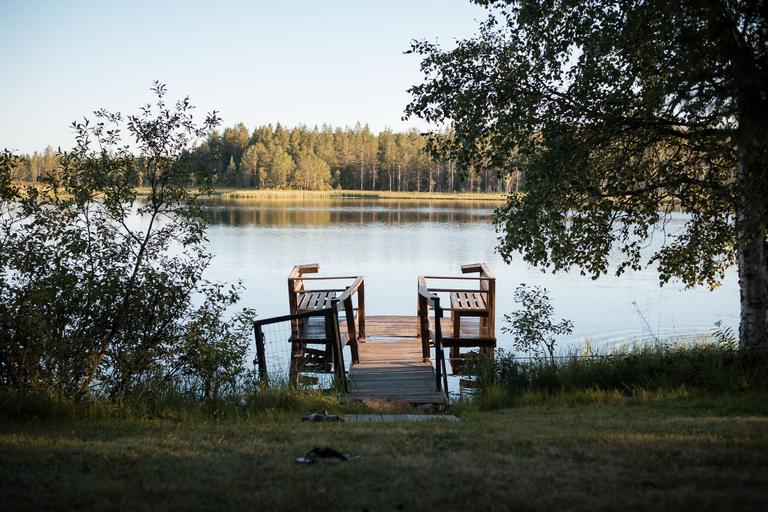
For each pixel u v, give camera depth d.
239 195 102.81
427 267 24.95
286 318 9.30
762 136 5.34
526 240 8.58
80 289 7.78
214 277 21.62
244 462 4.61
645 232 9.07
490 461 4.56
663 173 8.45
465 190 118.19
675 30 6.84
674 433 5.36
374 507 3.51
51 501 3.56
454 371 11.66
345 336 12.77
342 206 76.06
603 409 7.30
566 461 4.52
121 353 7.73
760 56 5.32
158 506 3.52
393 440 5.46
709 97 5.40
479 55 9.25
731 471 4.06
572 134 8.03
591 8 8.05
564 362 9.66
